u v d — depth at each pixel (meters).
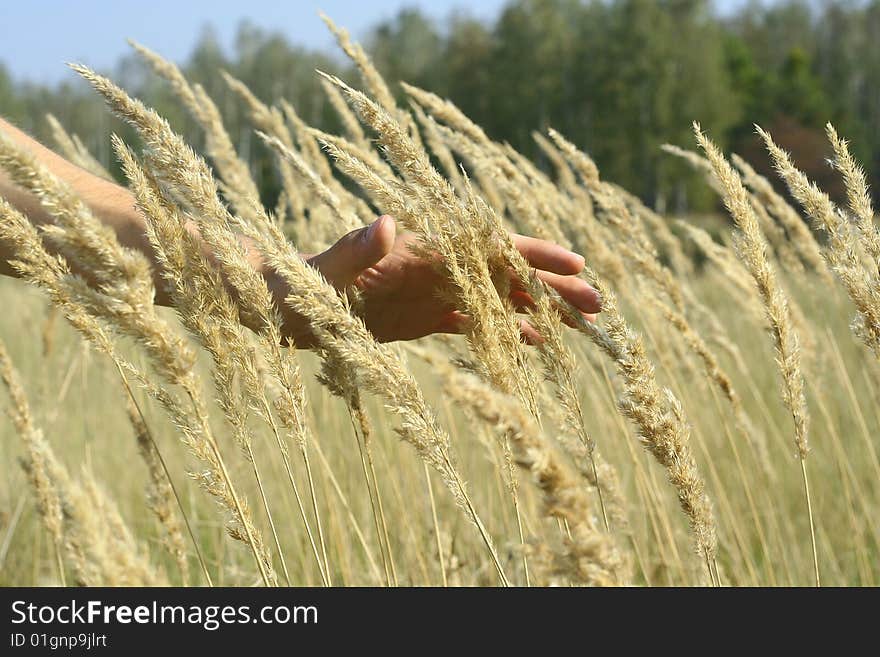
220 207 1.54
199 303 1.53
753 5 59.44
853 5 54.53
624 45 36.62
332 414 3.29
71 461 3.76
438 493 3.02
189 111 3.35
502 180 2.70
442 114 2.93
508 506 2.62
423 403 1.45
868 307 1.75
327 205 2.24
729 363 4.33
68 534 1.54
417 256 1.67
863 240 1.77
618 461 3.29
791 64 44.88
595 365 2.86
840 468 3.03
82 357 3.62
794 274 3.31
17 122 2.09
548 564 1.05
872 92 48.84
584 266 1.70
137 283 1.40
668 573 2.45
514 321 1.65
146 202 1.51
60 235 1.35
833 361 3.28
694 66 36.22
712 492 3.39
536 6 39.31
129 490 3.77
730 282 3.42
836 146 1.80
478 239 1.64
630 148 35.97
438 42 51.06
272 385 1.78
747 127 38.59
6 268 1.84
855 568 3.15
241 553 3.00
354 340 1.48
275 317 1.60
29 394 4.04
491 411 1.02
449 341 2.54
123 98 1.51
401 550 2.97
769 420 3.26
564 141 2.80
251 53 46.16
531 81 38.19
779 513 3.48
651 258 2.69
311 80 38.25
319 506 3.08
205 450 1.48
